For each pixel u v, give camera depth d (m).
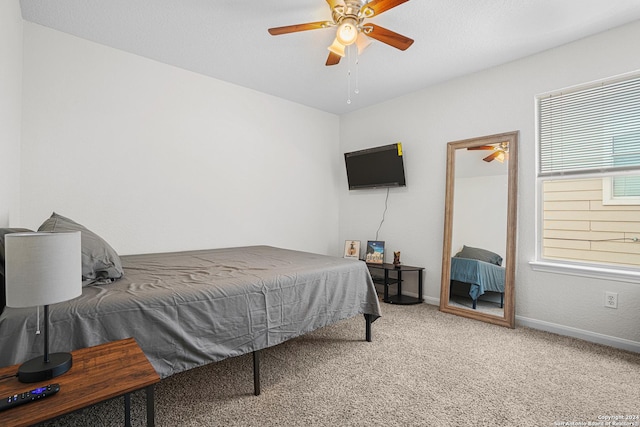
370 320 2.53
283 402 1.66
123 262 2.41
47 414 0.84
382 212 4.16
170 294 1.53
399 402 1.67
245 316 1.75
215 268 2.19
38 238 0.95
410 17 2.28
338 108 4.42
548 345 2.42
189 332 1.55
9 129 1.92
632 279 2.32
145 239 2.97
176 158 3.16
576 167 2.66
